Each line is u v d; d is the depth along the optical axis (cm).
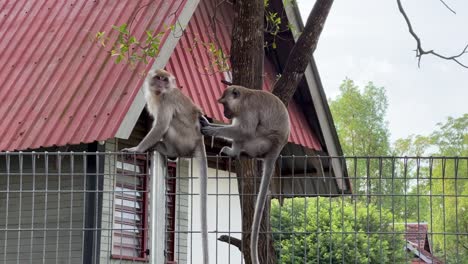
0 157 1784
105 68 1734
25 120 1725
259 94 1213
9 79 1852
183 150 1212
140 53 1702
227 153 1195
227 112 1203
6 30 2003
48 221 1708
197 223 1864
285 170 2241
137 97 1628
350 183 2153
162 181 1057
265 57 2216
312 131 2180
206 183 1160
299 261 1984
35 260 1709
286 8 2006
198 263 1869
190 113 1228
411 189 2891
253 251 1095
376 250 1944
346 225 2027
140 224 1695
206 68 1873
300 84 2125
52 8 1997
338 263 1967
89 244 1573
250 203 1322
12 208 1761
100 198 1584
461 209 2614
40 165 1727
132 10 1844
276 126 1195
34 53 1888
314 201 2383
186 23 1775
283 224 2072
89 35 1845
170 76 1229
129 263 1681
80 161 1678
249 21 1419
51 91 1758
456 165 1045
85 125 1631
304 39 1466
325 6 1466
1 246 1762
